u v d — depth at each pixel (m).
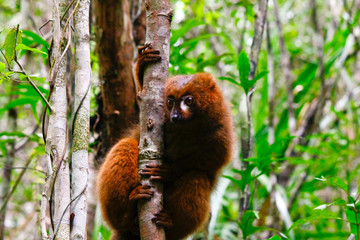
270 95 8.98
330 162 8.72
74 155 4.85
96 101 8.34
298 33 13.54
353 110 10.20
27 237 10.09
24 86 6.98
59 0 5.33
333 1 10.59
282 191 8.58
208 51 12.25
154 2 5.20
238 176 8.26
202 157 6.24
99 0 7.18
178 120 6.03
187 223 6.12
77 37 5.16
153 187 5.01
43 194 4.70
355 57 10.38
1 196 8.83
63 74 5.04
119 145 6.02
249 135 7.27
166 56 5.15
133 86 7.77
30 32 6.52
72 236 4.61
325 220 9.38
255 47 7.87
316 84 10.59
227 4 10.96
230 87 11.98
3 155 7.91
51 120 4.86
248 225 6.62
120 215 5.99
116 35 7.42
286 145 9.48
